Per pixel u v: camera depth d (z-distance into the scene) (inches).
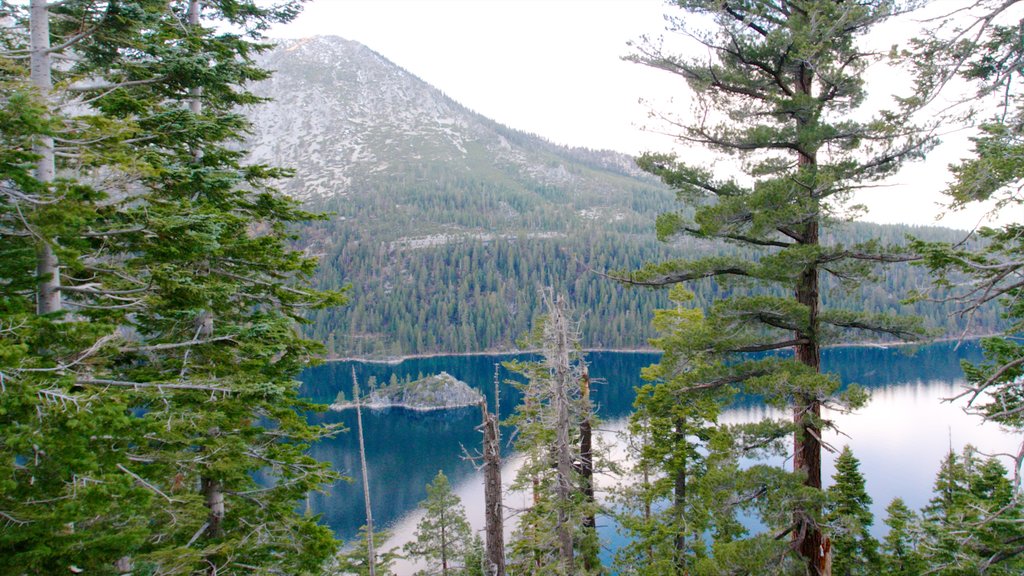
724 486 405.7
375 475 2176.4
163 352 366.9
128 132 271.9
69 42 291.6
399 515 1790.1
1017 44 251.0
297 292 420.2
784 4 416.8
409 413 3191.4
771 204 377.7
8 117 211.0
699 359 440.1
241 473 389.1
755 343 420.8
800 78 423.8
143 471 308.2
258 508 407.5
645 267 428.8
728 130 411.2
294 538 402.6
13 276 269.6
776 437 415.5
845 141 399.2
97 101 332.5
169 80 384.2
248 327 369.4
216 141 403.9
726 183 429.1
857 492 724.7
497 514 366.0
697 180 424.8
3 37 321.1
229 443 354.3
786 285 411.2
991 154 267.7
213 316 404.5
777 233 430.6
